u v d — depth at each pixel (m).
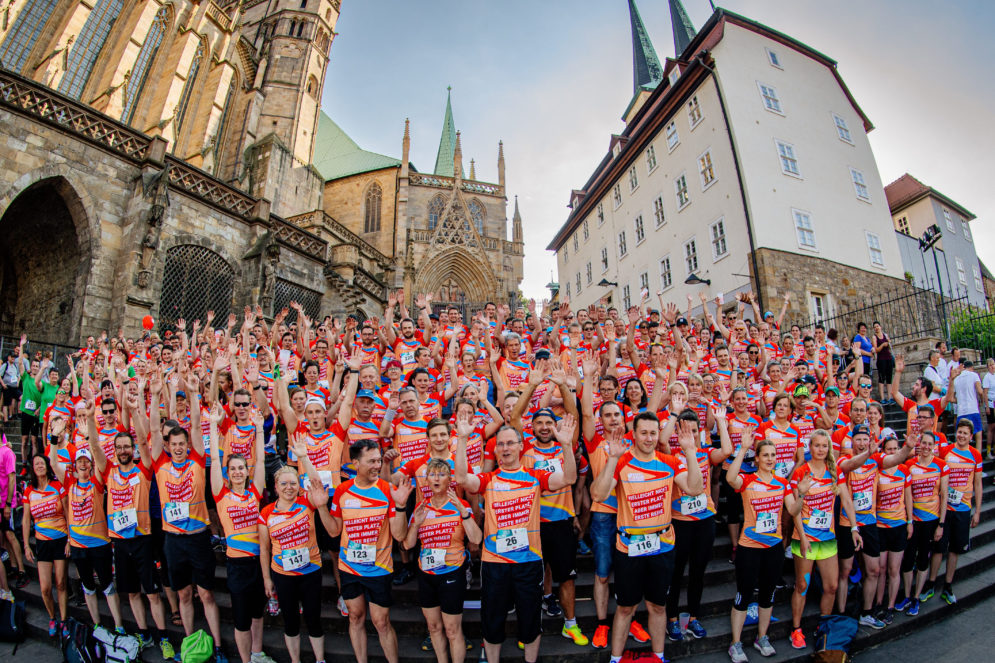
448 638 4.99
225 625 6.39
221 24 34.06
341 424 6.63
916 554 6.80
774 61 22.45
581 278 34.66
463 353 8.25
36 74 23.48
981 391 10.21
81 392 9.15
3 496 7.97
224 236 17.77
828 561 5.90
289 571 5.25
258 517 5.65
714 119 20.98
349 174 46.69
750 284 18.61
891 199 33.41
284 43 42.56
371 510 5.13
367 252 39.38
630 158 27.78
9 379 11.82
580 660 5.45
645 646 5.51
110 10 26.56
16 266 16.41
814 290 18.86
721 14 21.45
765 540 5.61
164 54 28.55
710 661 5.57
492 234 48.19
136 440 7.12
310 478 5.23
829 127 22.75
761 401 8.12
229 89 36.50
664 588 5.18
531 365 8.99
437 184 47.72
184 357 8.52
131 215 15.20
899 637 6.37
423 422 6.76
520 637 5.05
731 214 19.75
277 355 11.09
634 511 5.20
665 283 24.17
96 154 14.79
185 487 5.92
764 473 5.80
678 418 5.87
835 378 10.22
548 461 5.53
